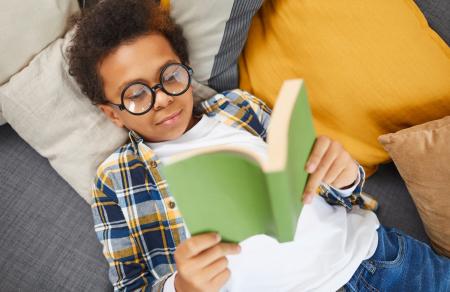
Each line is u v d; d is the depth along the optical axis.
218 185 0.48
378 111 0.92
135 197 0.91
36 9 0.88
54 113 0.93
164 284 0.78
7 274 0.91
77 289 0.91
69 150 0.95
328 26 0.90
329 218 0.84
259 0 0.91
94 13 0.89
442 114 0.90
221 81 1.05
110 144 0.97
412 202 1.03
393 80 0.88
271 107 1.04
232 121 1.00
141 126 0.88
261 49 1.00
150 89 0.81
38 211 0.97
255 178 0.45
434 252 0.94
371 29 0.88
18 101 0.91
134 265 0.87
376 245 0.84
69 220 0.97
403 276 0.85
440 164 0.85
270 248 0.80
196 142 0.94
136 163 0.93
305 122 0.49
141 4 0.89
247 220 0.54
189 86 0.86
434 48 0.88
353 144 0.97
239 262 0.80
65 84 0.93
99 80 0.86
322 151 0.63
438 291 0.83
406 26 0.88
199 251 0.56
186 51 0.96
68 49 0.92
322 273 0.78
